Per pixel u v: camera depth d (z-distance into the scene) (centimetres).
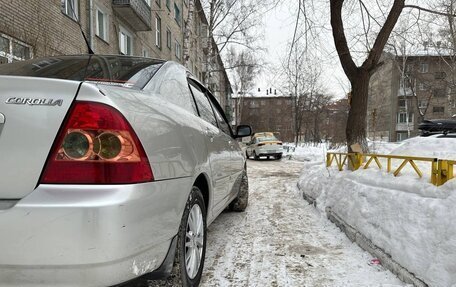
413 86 3116
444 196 259
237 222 495
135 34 1752
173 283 224
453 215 238
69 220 151
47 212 151
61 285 155
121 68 258
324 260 339
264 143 2066
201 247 280
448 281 227
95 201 154
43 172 157
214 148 323
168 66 290
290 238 416
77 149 160
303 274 306
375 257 330
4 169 157
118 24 1536
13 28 820
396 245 292
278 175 1160
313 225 477
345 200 437
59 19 1040
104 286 160
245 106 6412
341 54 791
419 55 2633
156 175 186
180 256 228
